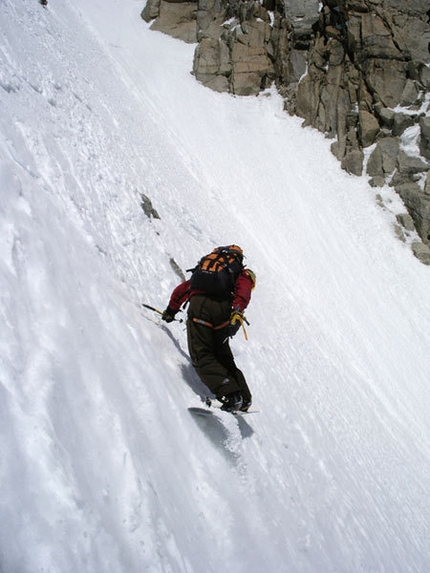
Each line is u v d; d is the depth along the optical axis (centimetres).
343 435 624
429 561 525
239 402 359
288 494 386
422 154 1437
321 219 1298
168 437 302
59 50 976
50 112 651
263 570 288
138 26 1866
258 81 1650
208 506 292
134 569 209
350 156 1467
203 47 1672
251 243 1054
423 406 943
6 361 231
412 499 632
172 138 1288
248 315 705
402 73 1540
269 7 1764
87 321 310
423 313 1172
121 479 240
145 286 493
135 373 317
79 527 198
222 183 1245
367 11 1580
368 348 1003
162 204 770
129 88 1360
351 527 438
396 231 1347
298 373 672
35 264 304
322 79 1611
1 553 169
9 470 192
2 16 799
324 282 1112
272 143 1487
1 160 370
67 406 242
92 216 507
